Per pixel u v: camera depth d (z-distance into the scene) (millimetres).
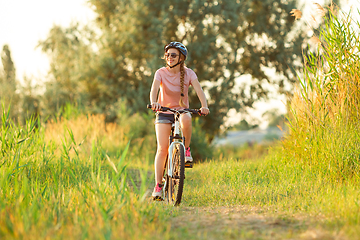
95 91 20453
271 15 20859
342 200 3160
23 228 2252
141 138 13547
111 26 21531
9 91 19156
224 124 20109
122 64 20078
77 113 10492
